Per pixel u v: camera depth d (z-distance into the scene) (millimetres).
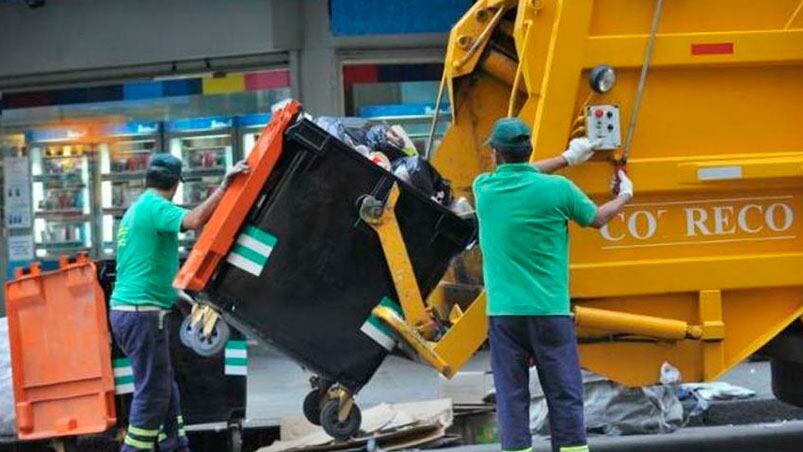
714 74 7582
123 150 16609
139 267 8492
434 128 9445
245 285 7129
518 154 7129
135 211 8547
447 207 7500
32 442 9594
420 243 7277
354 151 7164
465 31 9016
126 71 16516
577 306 7512
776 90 7652
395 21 15867
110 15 16406
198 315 7250
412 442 9328
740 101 7613
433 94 16016
